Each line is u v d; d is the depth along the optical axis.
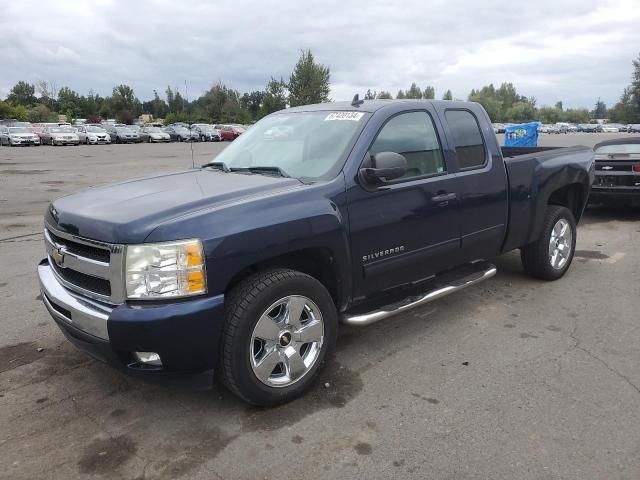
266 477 2.76
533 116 120.38
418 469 2.80
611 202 9.67
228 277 3.06
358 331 4.57
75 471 2.81
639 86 94.75
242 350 3.15
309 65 54.72
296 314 3.39
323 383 3.69
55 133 44.09
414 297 4.23
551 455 2.90
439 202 4.27
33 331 4.62
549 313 4.95
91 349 3.15
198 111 68.88
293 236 3.31
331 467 2.83
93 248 3.13
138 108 101.00
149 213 3.09
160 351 2.94
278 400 3.37
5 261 6.94
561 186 5.61
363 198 3.75
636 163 9.32
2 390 3.64
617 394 3.51
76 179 17.91
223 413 3.35
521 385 3.65
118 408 3.42
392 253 3.98
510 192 4.99
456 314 4.93
